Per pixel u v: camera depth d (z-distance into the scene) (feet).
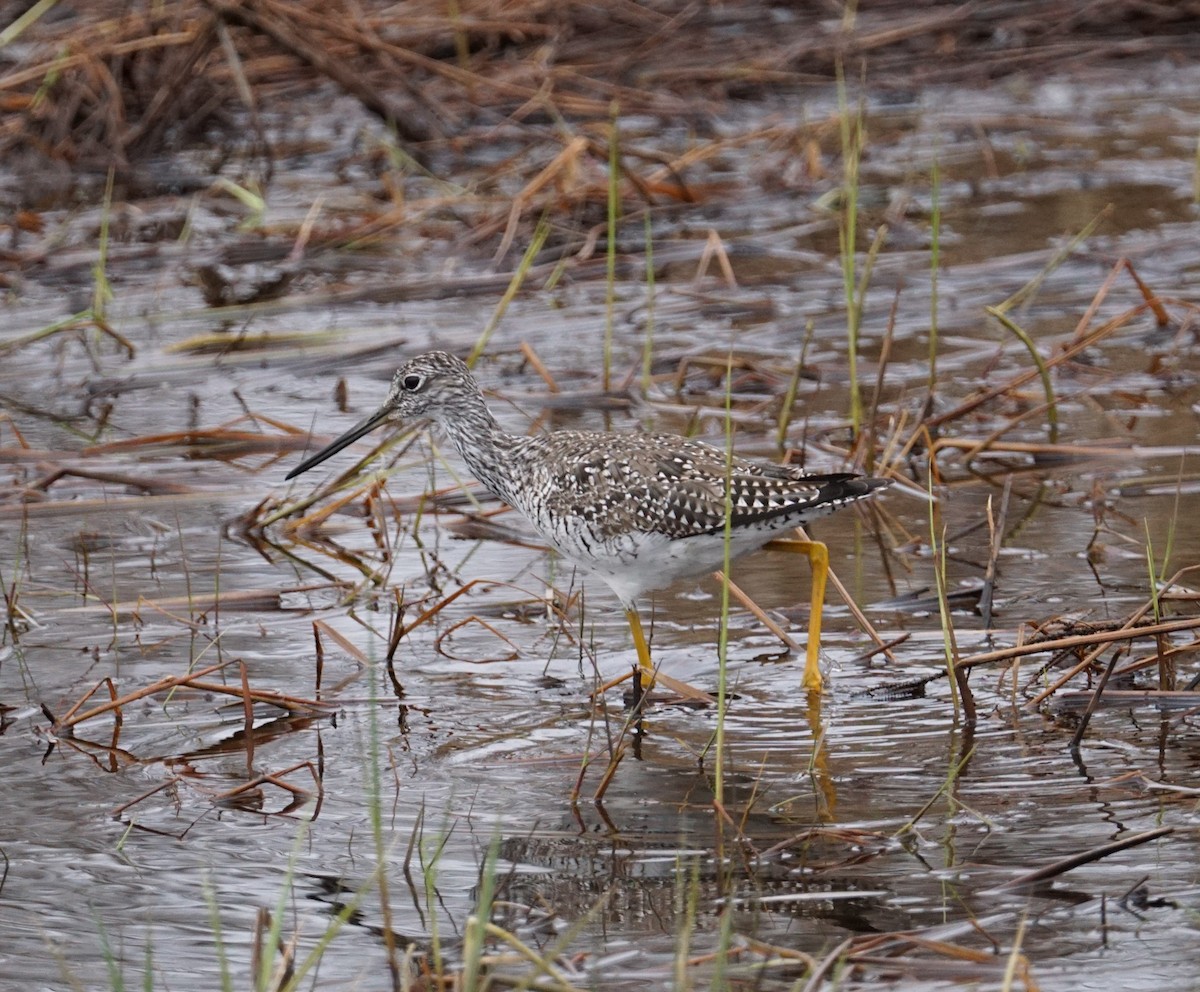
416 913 25.84
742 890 26.04
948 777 29.91
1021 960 22.53
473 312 63.36
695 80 91.50
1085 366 55.11
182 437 51.57
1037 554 41.29
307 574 42.50
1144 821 27.89
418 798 29.96
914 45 98.12
